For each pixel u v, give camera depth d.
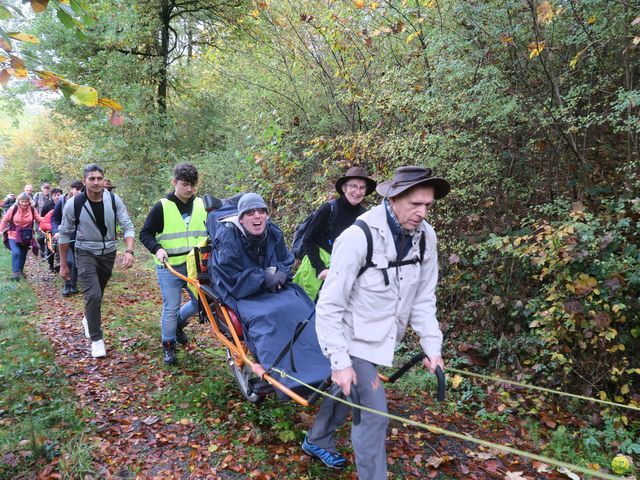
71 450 3.38
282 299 3.63
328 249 4.37
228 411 4.07
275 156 7.37
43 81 2.37
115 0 12.75
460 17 5.10
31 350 5.30
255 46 9.67
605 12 4.43
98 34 12.91
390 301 2.61
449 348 5.32
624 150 5.05
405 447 3.65
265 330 3.37
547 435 3.87
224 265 3.72
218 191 10.16
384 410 2.61
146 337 5.97
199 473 3.25
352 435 2.66
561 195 4.91
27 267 11.96
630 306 3.96
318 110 8.24
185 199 5.02
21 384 4.35
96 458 3.36
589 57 4.83
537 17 4.46
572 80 4.96
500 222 5.23
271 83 8.49
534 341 4.62
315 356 3.28
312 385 3.08
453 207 5.33
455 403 4.34
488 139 5.03
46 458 3.31
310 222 4.37
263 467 3.33
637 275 3.73
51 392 4.31
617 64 4.87
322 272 4.30
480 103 4.73
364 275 2.59
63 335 6.10
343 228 4.33
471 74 5.05
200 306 4.51
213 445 3.54
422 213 2.48
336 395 2.67
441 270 5.59
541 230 4.68
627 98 3.79
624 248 3.97
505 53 5.07
